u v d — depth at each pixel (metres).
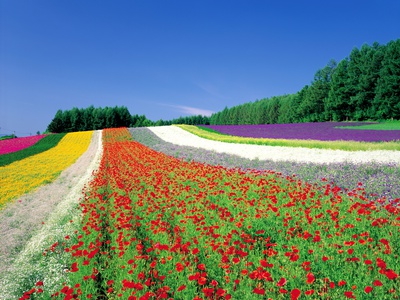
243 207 8.66
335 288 4.56
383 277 4.63
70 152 38.28
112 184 14.48
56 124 108.12
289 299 4.57
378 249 5.54
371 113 59.50
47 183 19.94
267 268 5.13
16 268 7.32
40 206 14.18
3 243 9.75
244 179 12.05
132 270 5.40
